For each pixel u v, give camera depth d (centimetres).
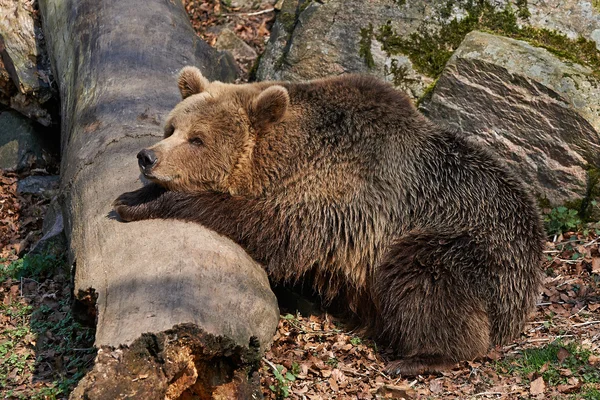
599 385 1005
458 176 1149
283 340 1145
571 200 1476
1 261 1495
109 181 1180
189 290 891
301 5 1833
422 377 1083
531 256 1135
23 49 1886
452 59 1575
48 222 1545
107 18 1639
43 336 1174
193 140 1118
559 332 1169
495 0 1697
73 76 1628
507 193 1152
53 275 1395
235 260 1003
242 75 1923
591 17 1648
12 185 1808
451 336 1087
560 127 1477
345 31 1731
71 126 1496
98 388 783
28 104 1873
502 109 1530
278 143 1128
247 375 900
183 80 1191
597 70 1583
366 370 1098
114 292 913
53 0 1828
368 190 1130
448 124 1588
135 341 811
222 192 1133
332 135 1135
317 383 1052
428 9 1708
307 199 1122
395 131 1158
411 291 1098
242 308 916
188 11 2125
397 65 1686
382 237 1137
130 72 1488
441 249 1101
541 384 1012
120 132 1295
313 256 1141
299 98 1164
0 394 1031
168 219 1091
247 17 2130
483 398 1007
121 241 1020
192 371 851
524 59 1529
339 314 1227
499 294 1108
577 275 1340
